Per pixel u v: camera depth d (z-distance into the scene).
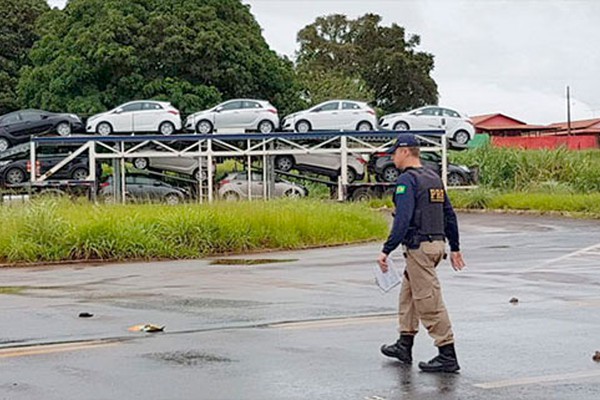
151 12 60.22
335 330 10.53
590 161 52.78
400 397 7.44
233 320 11.33
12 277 17.53
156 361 8.84
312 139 46.47
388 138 47.22
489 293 13.73
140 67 58.41
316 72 89.75
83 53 58.41
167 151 45.09
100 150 45.84
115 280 16.59
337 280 15.95
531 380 7.99
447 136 49.31
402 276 8.94
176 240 22.19
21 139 45.22
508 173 51.91
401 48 98.56
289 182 48.72
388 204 44.22
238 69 60.19
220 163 52.41
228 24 62.53
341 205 29.92
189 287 15.13
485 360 8.82
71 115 46.19
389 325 10.84
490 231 30.14
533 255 20.59
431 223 8.51
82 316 11.76
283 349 9.41
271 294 13.96
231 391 7.64
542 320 11.12
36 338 10.16
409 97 97.31
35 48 62.84
